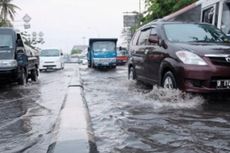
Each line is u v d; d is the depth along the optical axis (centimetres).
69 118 604
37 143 499
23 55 1302
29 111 746
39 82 1481
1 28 1323
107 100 829
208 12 1294
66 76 1836
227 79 730
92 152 422
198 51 746
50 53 2673
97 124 585
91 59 2752
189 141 482
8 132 565
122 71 2222
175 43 813
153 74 898
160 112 673
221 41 856
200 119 612
